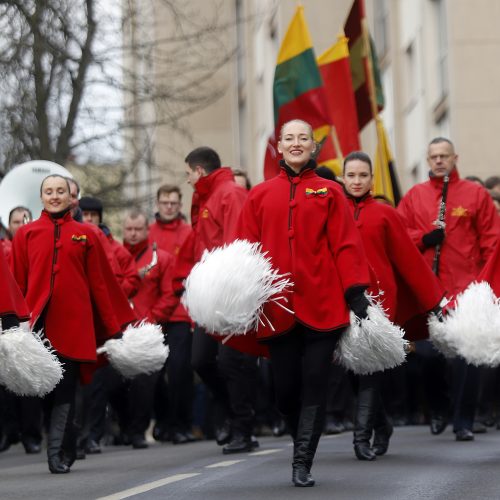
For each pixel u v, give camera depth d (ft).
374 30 150.41
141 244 73.15
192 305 42.52
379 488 41.24
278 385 43.88
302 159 44.11
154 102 114.21
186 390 71.61
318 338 42.83
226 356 56.44
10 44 104.06
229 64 186.19
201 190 59.67
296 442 42.45
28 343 46.42
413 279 52.34
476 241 64.54
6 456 66.33
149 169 121.70
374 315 42.86
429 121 128.06
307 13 151.84
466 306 49.34
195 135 192.54
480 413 63.72
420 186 65.77
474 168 118.42
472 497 38.70
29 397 66.95
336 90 80.89
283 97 78.28
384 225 52.44
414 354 73.97
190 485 43.27
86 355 51.19
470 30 118.73
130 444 72.43
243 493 40.60
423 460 50.03
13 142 106.93
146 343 53.16
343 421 73.46
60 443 50.70
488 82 118.52
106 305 52.60
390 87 145.38
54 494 42.78
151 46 115.75
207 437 77.15
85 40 108.37
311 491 40.78
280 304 42.73
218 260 42.50
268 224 43.80
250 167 184.34
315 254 43.27
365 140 149.18
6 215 72.23
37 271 51.60
